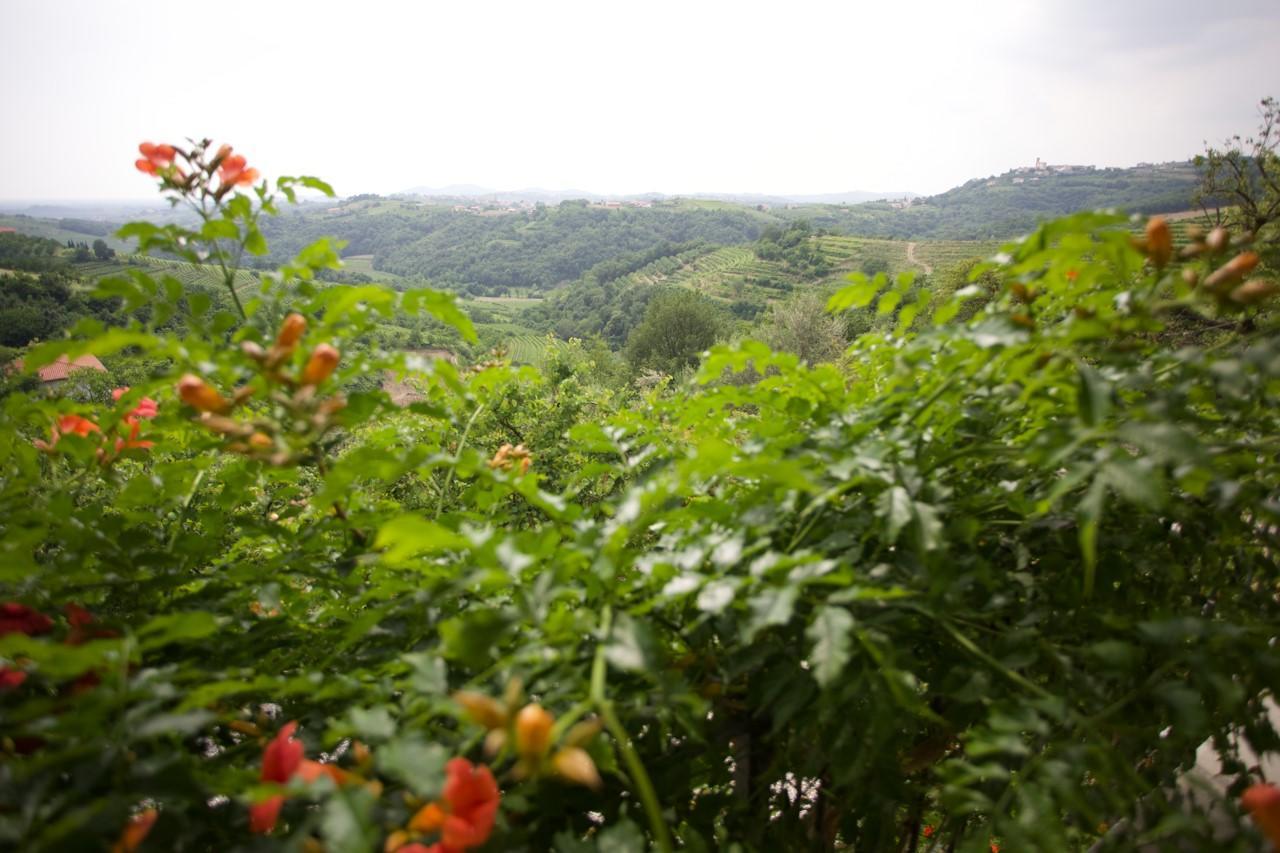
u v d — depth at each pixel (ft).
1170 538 4.18
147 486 4.56
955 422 4.04
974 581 3.84
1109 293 3.75
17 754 3.33
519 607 3.26
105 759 2.67
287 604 4.70
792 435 4.26
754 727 4.12
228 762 3.56
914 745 4.74
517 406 22.44
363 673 3.46
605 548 3.13
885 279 4.30
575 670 3.01
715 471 3.01
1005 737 2.93
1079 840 4.18
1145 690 3.15
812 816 4.83
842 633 2.85
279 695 3.78
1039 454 3.14
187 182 5.02
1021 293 3.79
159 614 4.13
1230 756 4.21
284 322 3.94
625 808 3.29
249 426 3.94
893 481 3.39
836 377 4.49
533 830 3.29
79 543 4.01
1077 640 3.90
